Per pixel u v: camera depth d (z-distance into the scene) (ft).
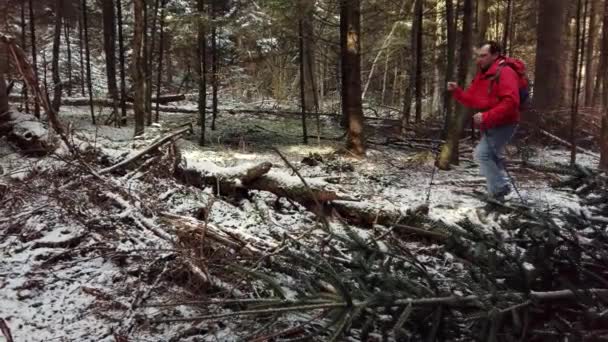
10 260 12.77
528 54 59.88
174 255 12.22
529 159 27.71
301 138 37.83
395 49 61.26
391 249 9.31
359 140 30.45
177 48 46.06
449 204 19.69
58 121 21.09
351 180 24.08
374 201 18.99
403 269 8.95
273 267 11.30
